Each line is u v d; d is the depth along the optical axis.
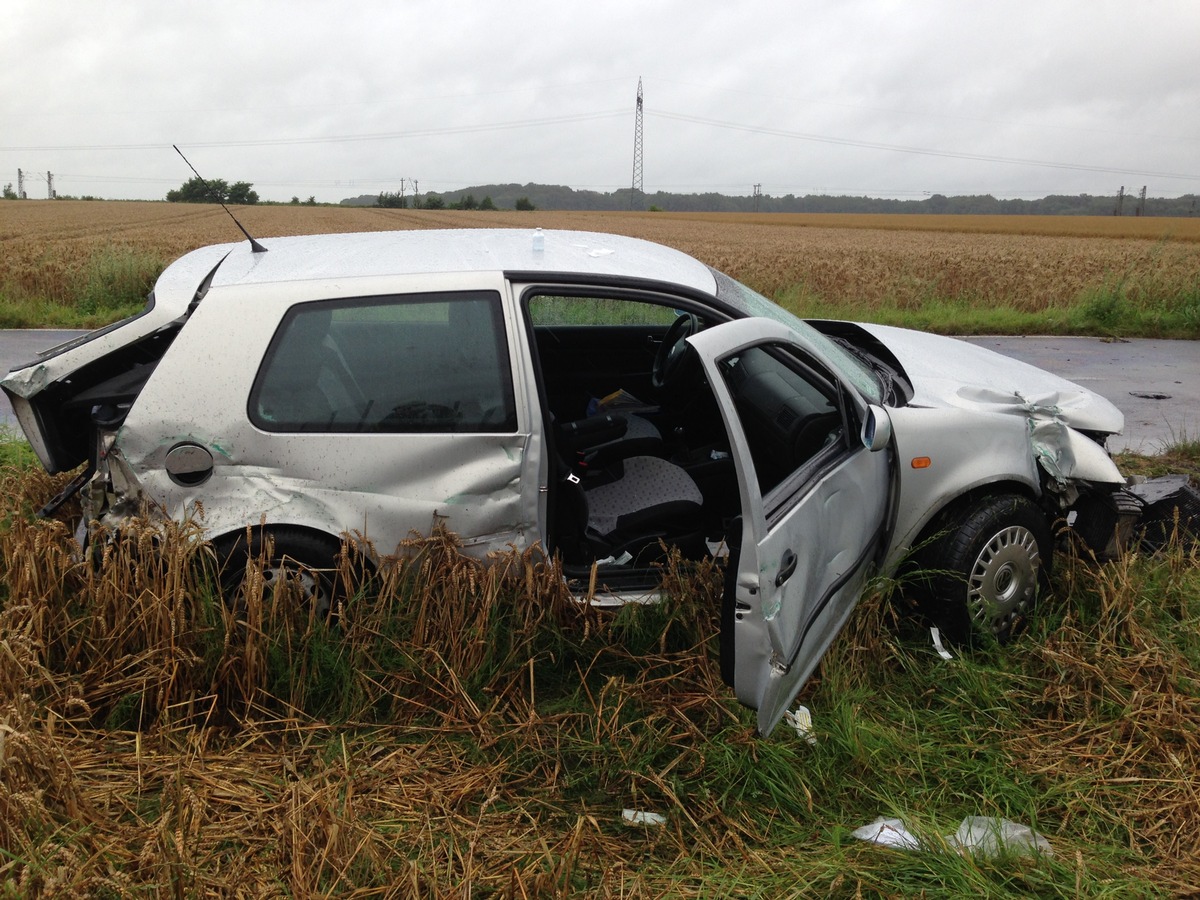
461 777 2.80
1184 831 2.66
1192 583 3.82
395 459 3.16
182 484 3.15
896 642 3.48
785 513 2.64
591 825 2.64
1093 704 3.21
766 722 2.55
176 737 2.95
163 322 3.23
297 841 2.28
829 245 36.75
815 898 2.38
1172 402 8.33
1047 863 2.46
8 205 84.88
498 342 3.20
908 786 2.86
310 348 3.18
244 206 94.25
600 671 3.32
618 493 3.80
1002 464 3.58
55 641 3.11
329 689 3.17
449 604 3.21
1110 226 81.88
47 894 2.04
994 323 12.78
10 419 6.88
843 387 3.30
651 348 4.71
